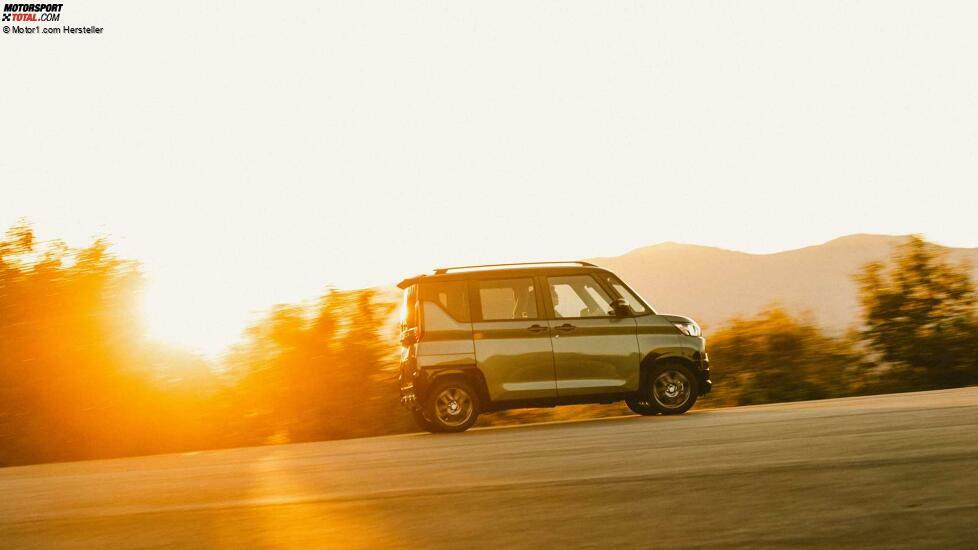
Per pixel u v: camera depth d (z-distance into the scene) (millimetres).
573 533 4652
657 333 12852
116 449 15938
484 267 12797
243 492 6766
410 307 12602
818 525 4520
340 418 16594
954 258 19391
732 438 8492
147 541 5016
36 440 15453
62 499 7008
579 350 12594
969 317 19203
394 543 4641
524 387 12438
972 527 4324
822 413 10719
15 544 5145
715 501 5266
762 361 19062
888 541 4168
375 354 17000
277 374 16797
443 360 12344
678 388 12891
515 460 7855
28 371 15602
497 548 4414
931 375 19047
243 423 16547
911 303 19203
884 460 6328
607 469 6828
